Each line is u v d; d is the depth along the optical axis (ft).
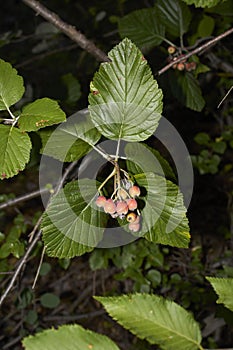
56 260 5.42
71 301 5.88
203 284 4.80
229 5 3.91
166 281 4.72
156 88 2.36
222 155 6.31
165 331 1.88
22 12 9.52
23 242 3.75
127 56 2.37
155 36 3.68
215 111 5.90
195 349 1.86
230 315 3.40
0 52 6.15
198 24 4.03
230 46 4.52
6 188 7.28
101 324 5.58
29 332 5.08
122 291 5.65
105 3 6.79
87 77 6.17
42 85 5.70
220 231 5.48
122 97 2.36
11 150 2.33
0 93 2.41
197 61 3.47
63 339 1.78
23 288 4.67
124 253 4.47
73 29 3.18
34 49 5.31
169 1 3.64
